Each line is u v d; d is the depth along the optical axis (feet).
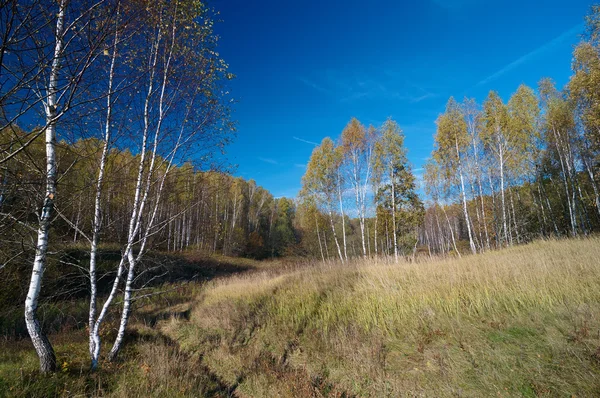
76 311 29.45
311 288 29.73
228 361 19.43
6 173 9.91
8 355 16.96
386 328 19.10
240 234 124.57
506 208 74.38
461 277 22.76
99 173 17.88
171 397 13.33
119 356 19.06
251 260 114.11
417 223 60.80
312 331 21.50
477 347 14.56
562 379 11.08
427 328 17.76
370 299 23.53
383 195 63.16
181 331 26.71
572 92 47.24
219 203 103.91
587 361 11.41
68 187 14.34
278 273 51.47
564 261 22.72
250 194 159.43
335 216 96.89
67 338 22.07
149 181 19.13
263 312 27.09
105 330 24.53
